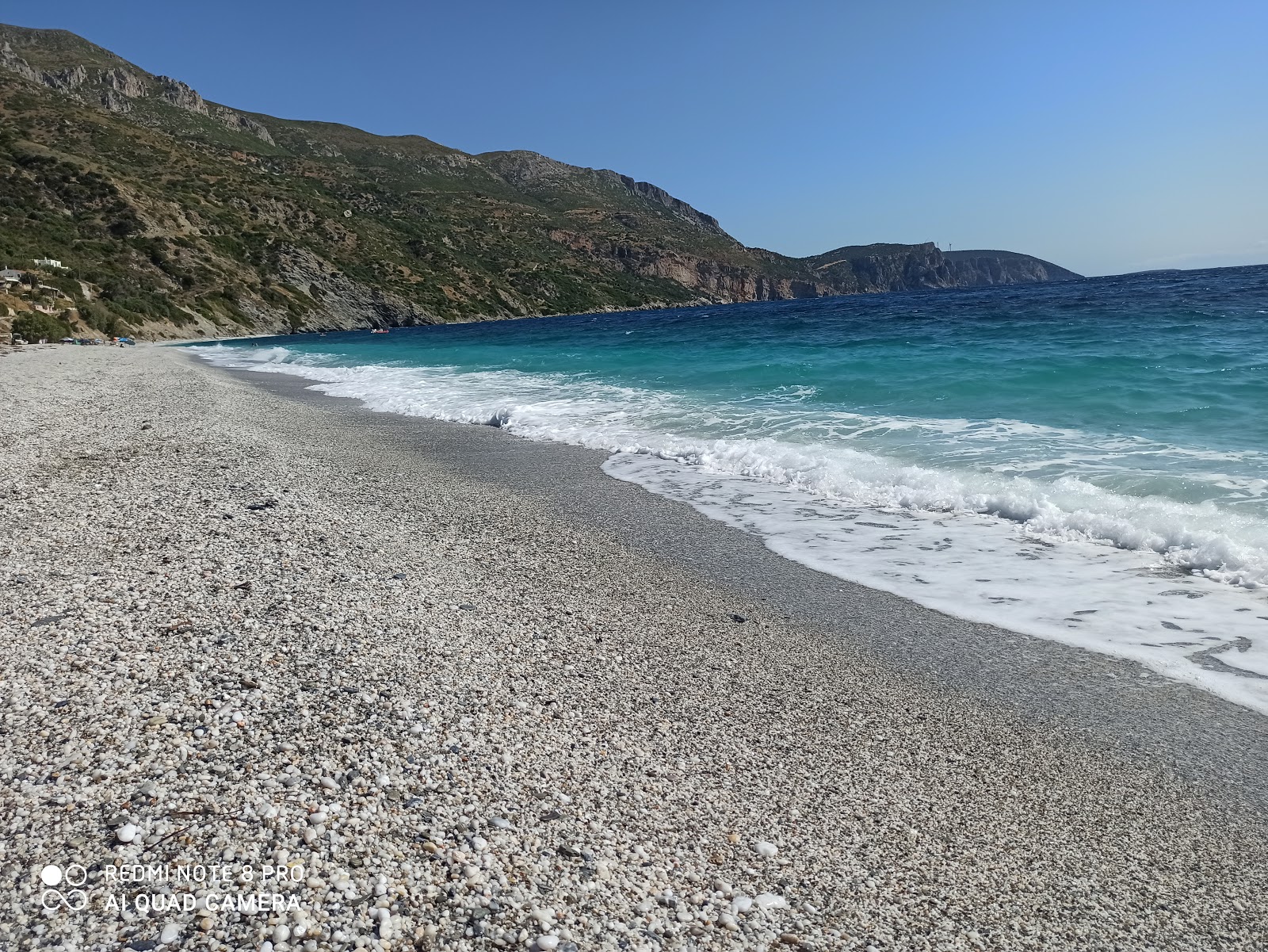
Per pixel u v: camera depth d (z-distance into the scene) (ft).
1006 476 27.17
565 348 110.32
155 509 22.84
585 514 26.99
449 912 8.37
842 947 8.70
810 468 31.07
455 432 44.09
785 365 65.31
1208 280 202.59
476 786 10.74
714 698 14.46
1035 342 67.92
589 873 9.35
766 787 11.74
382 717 12.09
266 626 14.94
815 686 15.12
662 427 42.22
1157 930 9.24
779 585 20.47
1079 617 17.74
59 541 19.42
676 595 19.67
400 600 17.38
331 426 45.70
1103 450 29.32
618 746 12.46
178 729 11.02
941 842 10.69
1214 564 19.47
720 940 8.61
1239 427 30.99
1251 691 14.32
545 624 17.21
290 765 10.48
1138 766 12.48
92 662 12.84
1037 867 10.26
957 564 21.27
